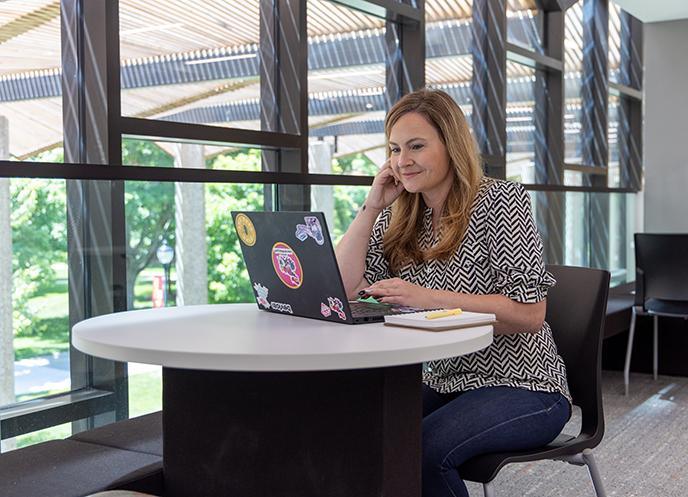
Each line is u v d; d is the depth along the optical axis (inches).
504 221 80.8
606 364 219.1
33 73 106.0
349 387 67.6
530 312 79.0
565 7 231.0
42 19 106.7
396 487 67.8
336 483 68.9
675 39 264.7
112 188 110.5
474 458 76.0
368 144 167.3
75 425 108.3
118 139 110.8
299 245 69.6
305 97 142.6
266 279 76.0
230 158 134.0
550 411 78.5
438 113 82.6
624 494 122.3
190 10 127.4
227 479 74.5
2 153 102.7
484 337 64.1
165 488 79.3
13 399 102.1
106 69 109.0
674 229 267.9
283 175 135.7
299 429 70.5
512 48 206.4
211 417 75.3
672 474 131.5
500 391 79.1
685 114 264.4
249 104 138.9
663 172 268.5
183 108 126.5
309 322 70.7
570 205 238.7
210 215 126.4
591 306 84.6
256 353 56.4
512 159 219.0
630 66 304.0
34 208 101.9
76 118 111.2
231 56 135.1
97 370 110.7
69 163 103.9
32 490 73.0
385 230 90.4
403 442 68.3
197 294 125.0
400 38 173.8
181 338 62.9
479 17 205.2
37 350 104.2
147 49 120.4
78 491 72.9
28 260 102.0
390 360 57.6
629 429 159.2
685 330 208.7
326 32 154.9
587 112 265.4
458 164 82.4
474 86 205.0
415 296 75.7
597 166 261.3
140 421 99.0
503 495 121.3
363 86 164.9
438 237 85.4
